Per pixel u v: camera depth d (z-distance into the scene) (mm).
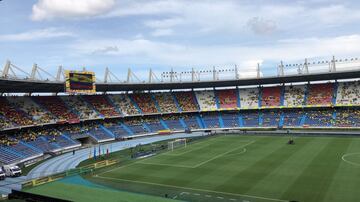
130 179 49844
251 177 47656
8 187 47594
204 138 91562
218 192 41656
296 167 51969
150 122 110812
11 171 54406
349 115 98875
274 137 87250
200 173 51656
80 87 88375
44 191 43312
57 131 86875
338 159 56062
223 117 115062
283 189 41312
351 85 108438
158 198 38062
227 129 108125
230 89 125125
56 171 57906
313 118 102438
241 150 69562
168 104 117812
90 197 39656
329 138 80875
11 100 87188
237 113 115938
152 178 50000
